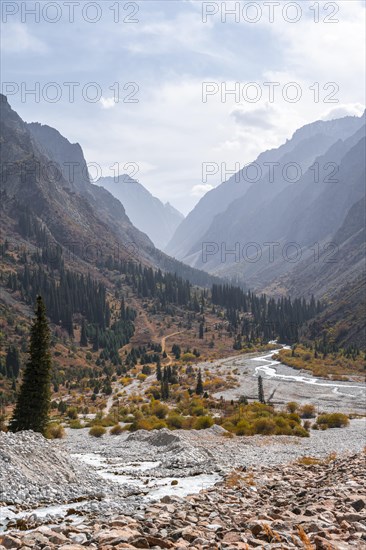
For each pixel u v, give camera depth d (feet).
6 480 57.21
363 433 180.45
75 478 67.21
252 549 25.71
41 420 136.15
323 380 440.86
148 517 38.68
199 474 77.20
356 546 25.76
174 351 646.74
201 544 27.91
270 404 305.12
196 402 281.74
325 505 38.11
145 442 136.05
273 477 67.56
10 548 29.07
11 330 583.58
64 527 35.81
